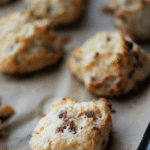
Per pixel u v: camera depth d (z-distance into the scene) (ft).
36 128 1.32
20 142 1.38
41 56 1.57
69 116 1.32
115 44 1.49
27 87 1.54
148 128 1.29
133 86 1.46
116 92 1.45
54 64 1.60
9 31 1.61
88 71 1.48
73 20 1.73
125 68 1.45
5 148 1.37
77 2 1.73
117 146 1.33
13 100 1.50
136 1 1.59
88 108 1.33
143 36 1.62
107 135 1.32
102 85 1.46
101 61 1.47
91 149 1.28
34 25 1.60
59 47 1.62
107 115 1.32
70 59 1.56
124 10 1.59
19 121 1.44
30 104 1.48
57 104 1.37
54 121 1.32
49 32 1.60
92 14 1.78
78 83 1.53
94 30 1.71
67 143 1.28
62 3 1.71
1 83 1.56
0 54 1.58
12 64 1.55
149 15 1.58
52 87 1.53
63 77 1.55
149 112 1.39
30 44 1.57
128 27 1.61
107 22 1.73
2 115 1.44
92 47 1.52
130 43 1.48
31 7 1.75
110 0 1.78
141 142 1.27
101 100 1.37
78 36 1.69
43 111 1.46
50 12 1.72
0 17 1.78
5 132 1.41
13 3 1.85
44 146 1.29
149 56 1.51
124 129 1.37
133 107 1.42
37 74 1.58
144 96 1.44
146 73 1.48
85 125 1.30
